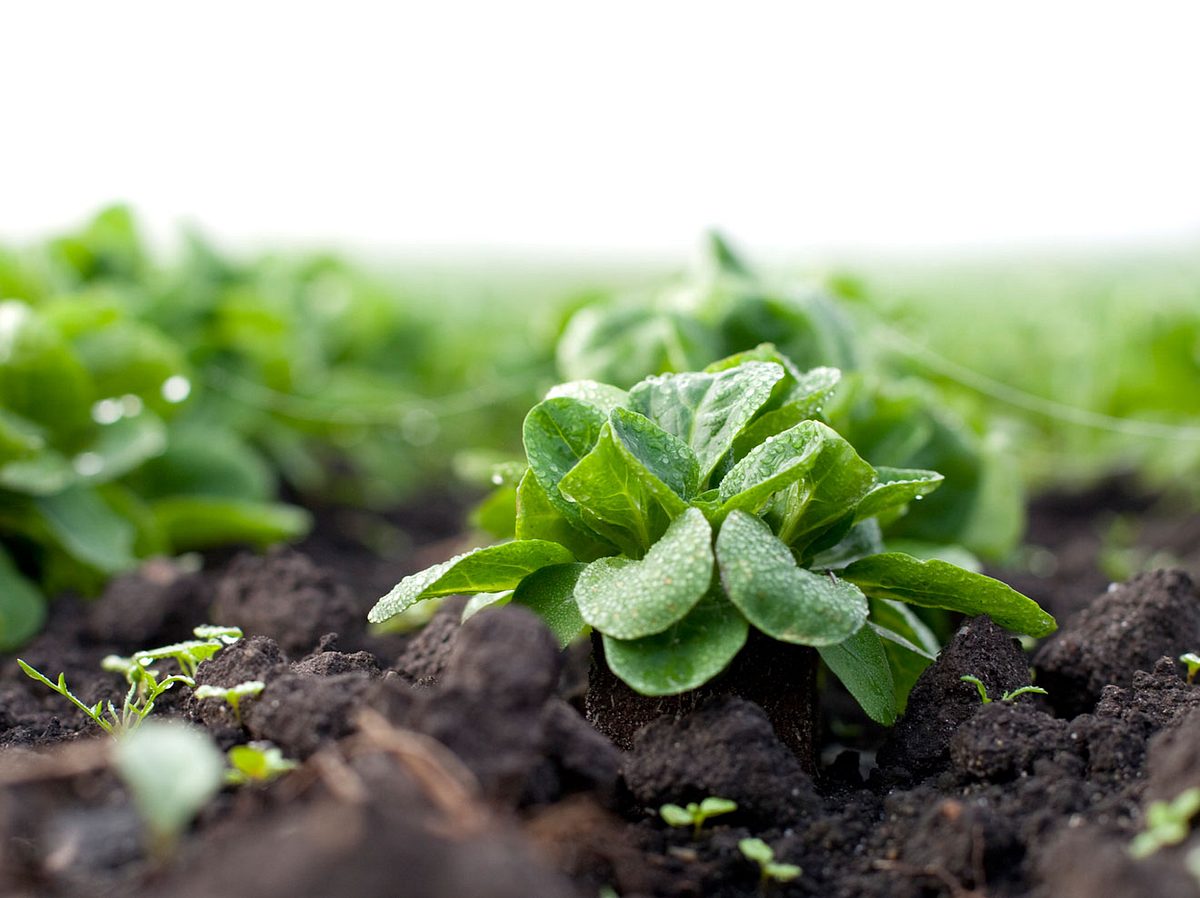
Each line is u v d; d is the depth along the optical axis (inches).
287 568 15.2
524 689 9.8
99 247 26.5
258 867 8.4
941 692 11.9
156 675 12.9
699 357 15.1
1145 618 12.9
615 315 16.9
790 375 12.3
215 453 22.8
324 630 14.6
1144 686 11.8
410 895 8.3
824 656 11.2
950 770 11.4
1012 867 10.1
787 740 11.6
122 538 18.6
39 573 18.3
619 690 11.7
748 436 11.9
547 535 11.9
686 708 11.5
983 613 12.1
